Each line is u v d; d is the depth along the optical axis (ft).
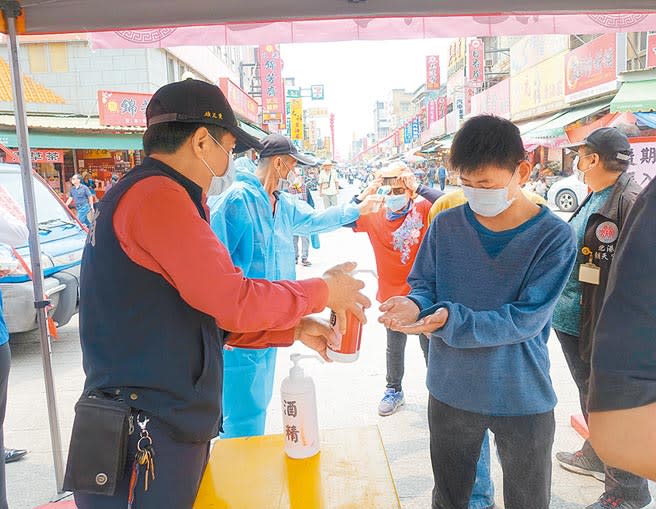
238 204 8.22
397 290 12.08
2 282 16.17
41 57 55.62
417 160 17.53
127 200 4.80
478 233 6.21
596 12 9.05
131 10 9.05
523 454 6.12
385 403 12.85
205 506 5.24
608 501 8.54
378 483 5.50
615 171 8.69
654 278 2.77
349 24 11.07
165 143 5.09
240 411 8.57
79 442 4.71
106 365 4.82
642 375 2.77
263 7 8.95
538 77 68.64
